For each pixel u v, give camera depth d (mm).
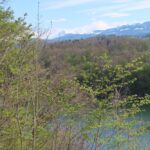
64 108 8094
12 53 7188
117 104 9250
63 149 7301
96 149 8398
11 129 6621
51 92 7809
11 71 6691
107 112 9078
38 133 6945
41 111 7223
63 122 7746
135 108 9477
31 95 6273
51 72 8172
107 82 9562
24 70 6449
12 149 6680
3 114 6551
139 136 9422
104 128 8781
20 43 6863
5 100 6543
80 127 8344
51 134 7164
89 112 8828
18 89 6371
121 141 8867
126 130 9133
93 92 9164
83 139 8219
